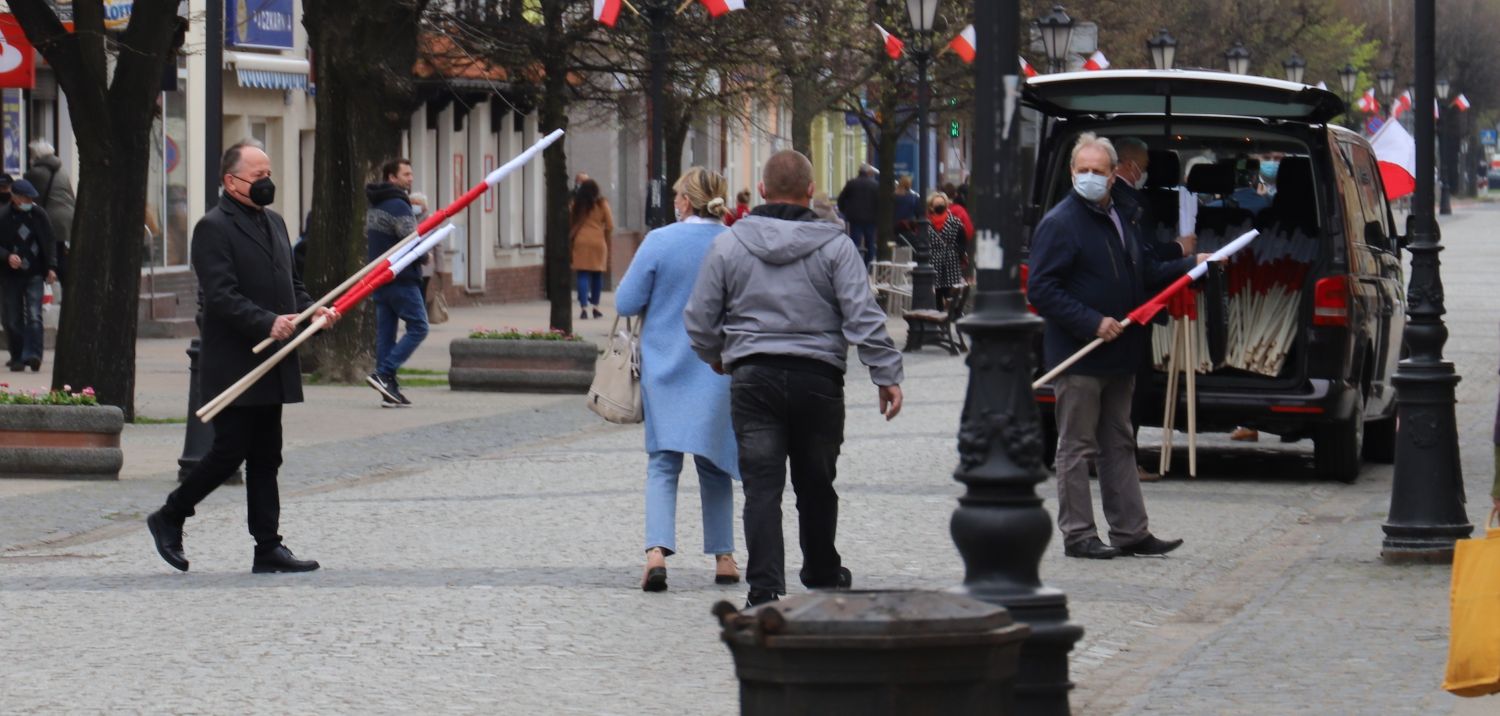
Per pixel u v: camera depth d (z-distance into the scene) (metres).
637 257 23.92
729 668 20.06
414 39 55.50
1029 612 14.33
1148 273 30.78
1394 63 194.12
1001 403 14.43
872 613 11.69
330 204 55.53
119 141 43.62
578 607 23.16
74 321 43.53
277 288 25.12
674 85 71.44
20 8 43.03
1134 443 27.78
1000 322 14.38
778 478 21.55
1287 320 36.06
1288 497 34.19
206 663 20.22
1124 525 27.62
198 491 25.34
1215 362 35.91
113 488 33.62
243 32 80.56
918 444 40.84
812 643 11.55
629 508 31.47
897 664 11.55
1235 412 35.50
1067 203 27.38
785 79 79.38
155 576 25.45
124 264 43.66
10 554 27.42
